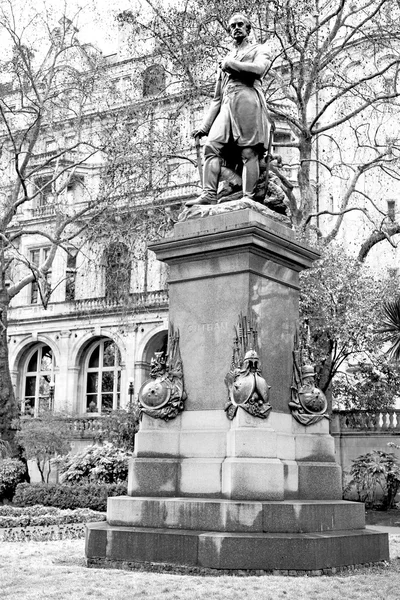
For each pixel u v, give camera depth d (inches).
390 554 402.9
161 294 1745.8
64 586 272.5
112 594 255.3
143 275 1795.0
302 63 1030.4
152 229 1093.8
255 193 390.6
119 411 1195.3
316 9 1045.8
